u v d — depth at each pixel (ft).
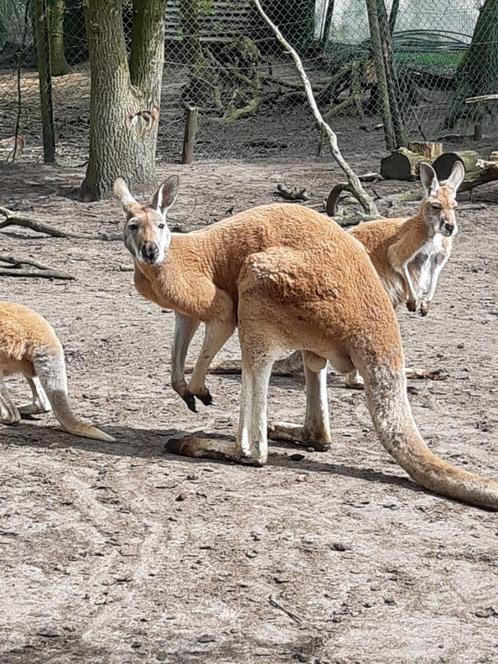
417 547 19.11
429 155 62.54
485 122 82.17
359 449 24.43
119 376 29.73
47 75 68.54
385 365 22.13
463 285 41.73
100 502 20.80
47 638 15.78
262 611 16.63
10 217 49.80
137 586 17.40
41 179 64.08
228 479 22.16
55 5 101.76
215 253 22.84
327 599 17.08
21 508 20.43
